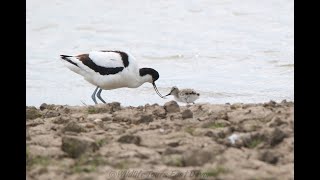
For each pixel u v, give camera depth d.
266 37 24.28
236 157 9.54
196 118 12.33
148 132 11.15
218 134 10.72
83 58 16.55
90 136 10.96
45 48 24.08
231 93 18.00
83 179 8.66
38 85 19.30
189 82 19.36
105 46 24.33
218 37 24.66
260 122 11.51
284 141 10.26
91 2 29.88
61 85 19.31
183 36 25.03
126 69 16.66
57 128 11.85
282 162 9.50
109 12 28.59
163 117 12.69
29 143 10.61
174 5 29.11
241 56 22.06
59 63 21.81
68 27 26.70
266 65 20.95
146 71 17.12
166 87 19.03
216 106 13.30
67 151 10.05
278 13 27.48
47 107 14.44
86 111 13.62
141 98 18.14
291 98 17.34
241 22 26.56
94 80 16.62
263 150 9.82
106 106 13.66
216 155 9.60
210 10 28.25
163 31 25.92
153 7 28.97
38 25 26.97
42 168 9.14
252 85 18.77
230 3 28.92
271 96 17.62
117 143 10.40
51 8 29.22
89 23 27.16
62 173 9.03
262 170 9.00
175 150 9.80
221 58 22.02
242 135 10.33
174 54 22.66
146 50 23.45
